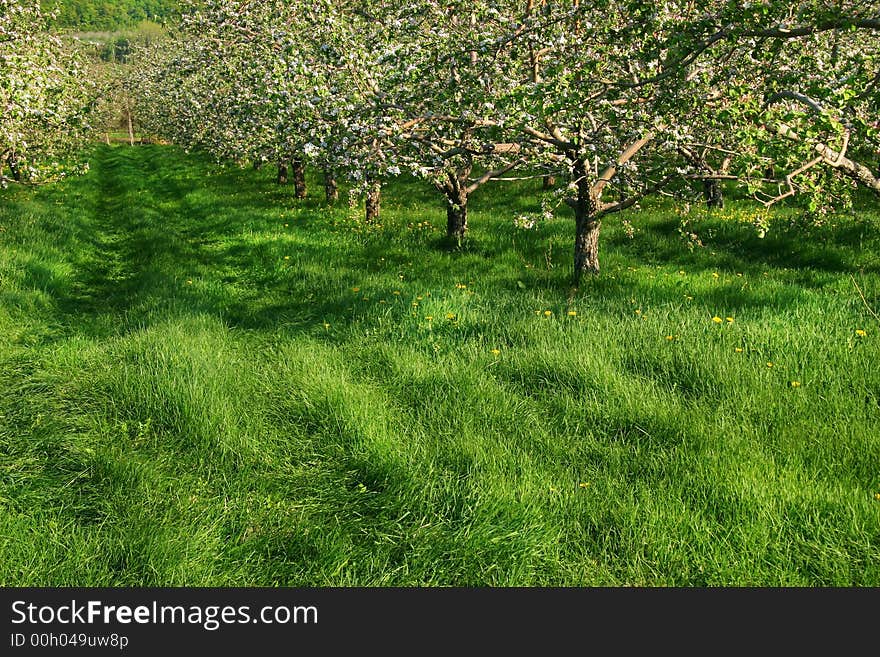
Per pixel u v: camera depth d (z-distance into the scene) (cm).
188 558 406
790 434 516
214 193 2406
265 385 665
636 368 672
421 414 590
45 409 623
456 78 767
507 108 740
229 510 465
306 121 748
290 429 582
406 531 438
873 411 546
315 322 938
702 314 839
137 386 638
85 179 2911
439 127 909
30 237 1384
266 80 830
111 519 450
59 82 1338
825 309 856
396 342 780
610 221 1658
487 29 778
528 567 400
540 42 748
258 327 933
